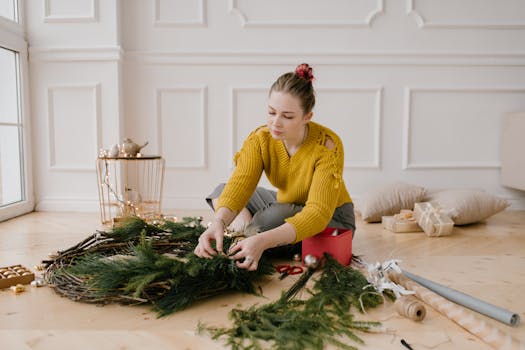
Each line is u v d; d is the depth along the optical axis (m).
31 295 1.55
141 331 1.28
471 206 2.76
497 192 3.49
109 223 2.82
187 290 1.43
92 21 3.20
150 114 3.38
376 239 2.45
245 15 3.35
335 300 1.43
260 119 3.41
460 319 1.30
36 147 3.26
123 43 3.33
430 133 3.44
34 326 1.31
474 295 1.58
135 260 1.46
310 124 1.89
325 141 1.84
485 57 3.38
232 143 3.41
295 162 1.83
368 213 2.88
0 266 1.90
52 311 1.41
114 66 3.21
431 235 2.51
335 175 1.71
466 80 3.41
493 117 3.44
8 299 1.51
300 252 2.03
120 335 1.25
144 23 3.34
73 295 1.48
